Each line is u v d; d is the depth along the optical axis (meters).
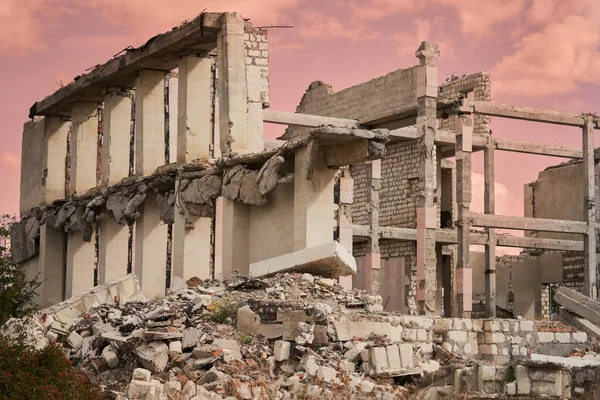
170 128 44.91
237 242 32.50
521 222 45.81
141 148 38.31
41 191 48.19
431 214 39.94
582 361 25.03
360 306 25.73
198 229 34.97
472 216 43.47
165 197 36.94
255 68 39.56
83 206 43.06
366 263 45.72
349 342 22.52
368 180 46.03
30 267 48.97
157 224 38.47
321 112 49.62
